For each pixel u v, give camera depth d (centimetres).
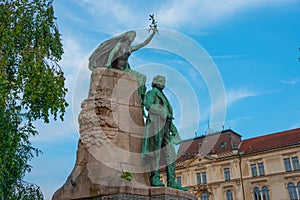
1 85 781
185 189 684
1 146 794
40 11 950
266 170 3484
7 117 819
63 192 657
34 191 968
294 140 3459
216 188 3584
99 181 615
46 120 902
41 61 860
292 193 3322
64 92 896
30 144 1002
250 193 3488
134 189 593
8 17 877
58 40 963
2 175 806
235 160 3612
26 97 842
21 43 909
